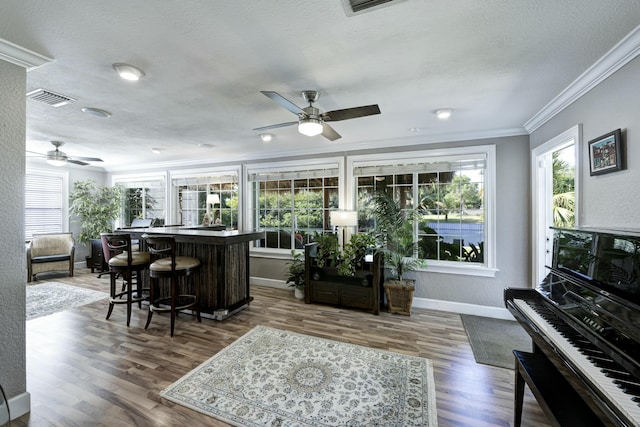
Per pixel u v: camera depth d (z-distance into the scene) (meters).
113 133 3.73
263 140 4.05
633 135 1.72
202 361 2.43
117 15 1.44
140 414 1.80
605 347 1.23
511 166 3.48
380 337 2.93
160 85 2.27
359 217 4.37
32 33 1.58
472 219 3.76
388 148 4.11
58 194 6.15
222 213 5.65
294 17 1.46
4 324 1.75
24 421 1.73
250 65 1.96
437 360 2.47
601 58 1.85
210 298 3.35
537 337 1.61
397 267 3.70
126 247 3.20
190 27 1.54
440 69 2.02
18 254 1.83
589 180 2.16
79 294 4.35
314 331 3.06
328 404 1.91
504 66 1.97
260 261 5.05
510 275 3.49
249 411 1.84
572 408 1.34
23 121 1.84
